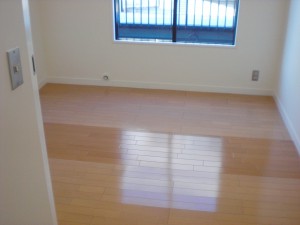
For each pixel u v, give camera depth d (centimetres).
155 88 423
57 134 314
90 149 290
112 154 282
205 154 284
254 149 293
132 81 424
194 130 323
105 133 316
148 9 396
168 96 401
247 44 386
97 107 371
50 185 140
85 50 417
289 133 320
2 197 104
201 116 353
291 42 338
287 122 331
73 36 411
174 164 270
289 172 263
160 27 403
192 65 406
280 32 376
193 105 378
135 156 280
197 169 264
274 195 237
